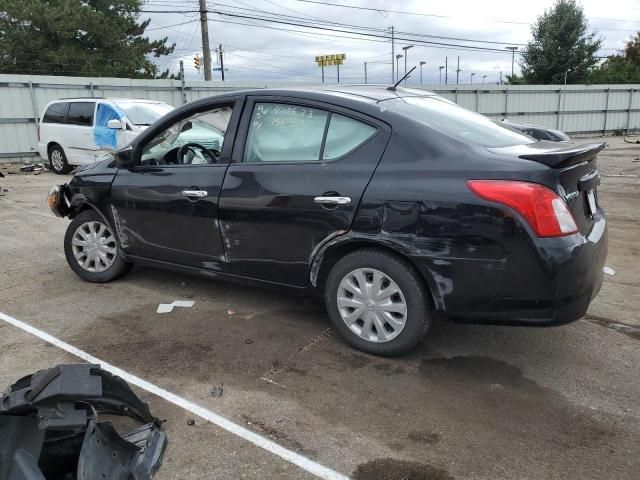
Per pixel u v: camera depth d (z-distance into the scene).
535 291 3.01
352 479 2.49
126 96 18.30
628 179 12.18
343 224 3.43
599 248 3.28
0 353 3.66
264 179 3.75
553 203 2.96
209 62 27.39
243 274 4.03
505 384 3.28
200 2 26.56
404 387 3.24
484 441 2.75
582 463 2.58
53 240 6.73
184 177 4.17
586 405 3.06
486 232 3.02
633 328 4.08
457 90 27.02
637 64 49.47
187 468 2.55
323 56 56.72
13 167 15.23
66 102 13.55
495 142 3.49
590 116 30.72
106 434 1.99
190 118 4.30
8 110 16.22
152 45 34.72
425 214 3.16
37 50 29.33
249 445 2.72
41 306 4.50
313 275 3.70
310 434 2.80
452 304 3.21
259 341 3.85
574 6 41.44
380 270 3.41
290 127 3.75
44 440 1.91
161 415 2.96
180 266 4.39
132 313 4.35
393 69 37.88
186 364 3.52
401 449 2.69
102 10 31.80
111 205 4.64
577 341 3.86
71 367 1.85
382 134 3.41
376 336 3.56
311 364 3.52
